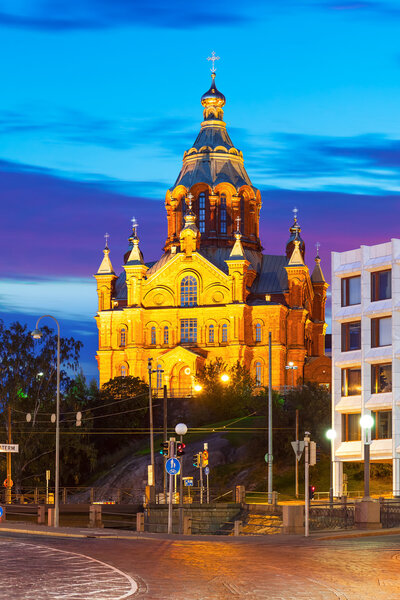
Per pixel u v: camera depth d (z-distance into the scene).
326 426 116.00
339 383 86.44
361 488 100.31
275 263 179.88
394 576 28.09
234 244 172.88
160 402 149.25
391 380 82.06
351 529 55.28
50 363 130.12
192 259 167.25
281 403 128.88
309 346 178.62
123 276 181.75
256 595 24.08
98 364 172.25
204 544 40.38
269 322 165.62
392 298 81.94
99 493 122.94
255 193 184.62
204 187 180.25
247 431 125.38
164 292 168.12
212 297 165.88
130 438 143.25
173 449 52.66
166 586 25.55
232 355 162.38
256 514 73.19
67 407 129.38
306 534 49.12
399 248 82.62
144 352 166.88
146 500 84.00
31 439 122.50
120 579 26.83
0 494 103.88
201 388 141.62
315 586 25.80
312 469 111.06
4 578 26.98
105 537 46.94
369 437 55.91
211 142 186.75
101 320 172.25
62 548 36.84
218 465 119.19
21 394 126.44
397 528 52.31
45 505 80.25
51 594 23.88
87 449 126.38
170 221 183.00
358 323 85.81
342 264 87.44
